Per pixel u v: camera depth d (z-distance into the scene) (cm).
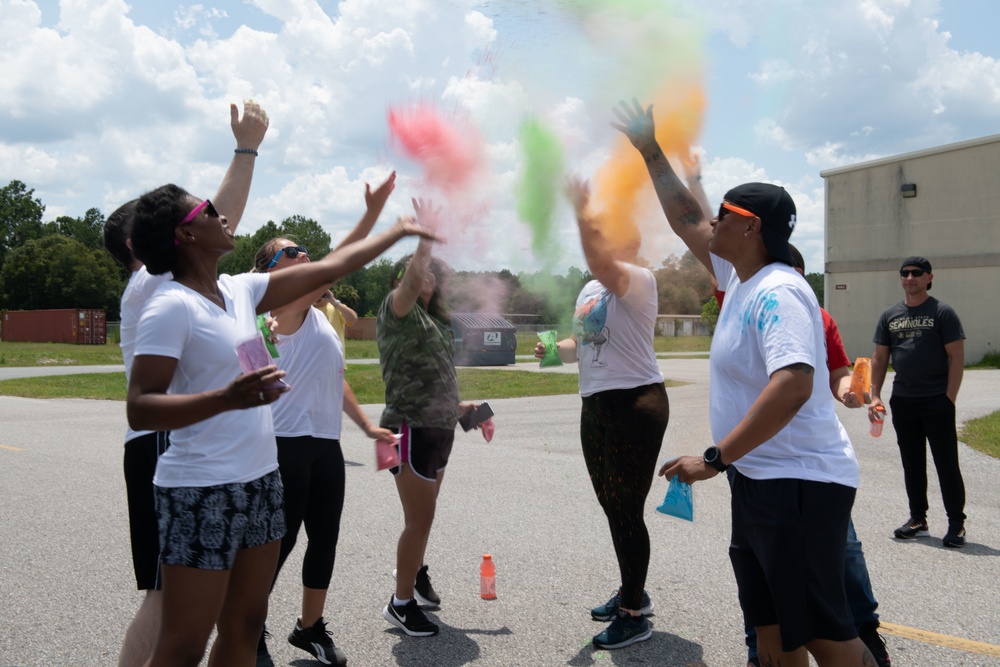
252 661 242
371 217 302
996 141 2448
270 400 198
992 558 466
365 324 3431
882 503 612
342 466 330
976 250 2495
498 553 475
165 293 216
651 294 337
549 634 355
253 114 318
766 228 241
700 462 229
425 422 345
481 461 798
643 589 346
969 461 792
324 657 319
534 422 1119
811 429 233
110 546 489
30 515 564
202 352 216
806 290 235
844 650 231
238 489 221
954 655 329
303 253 344
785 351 221
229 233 234
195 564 216
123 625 363
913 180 2606
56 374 2170
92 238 11831
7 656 329
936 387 496
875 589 412
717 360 249
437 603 384
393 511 579
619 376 344
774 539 230
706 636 351
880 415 463
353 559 464
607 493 346
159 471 222
